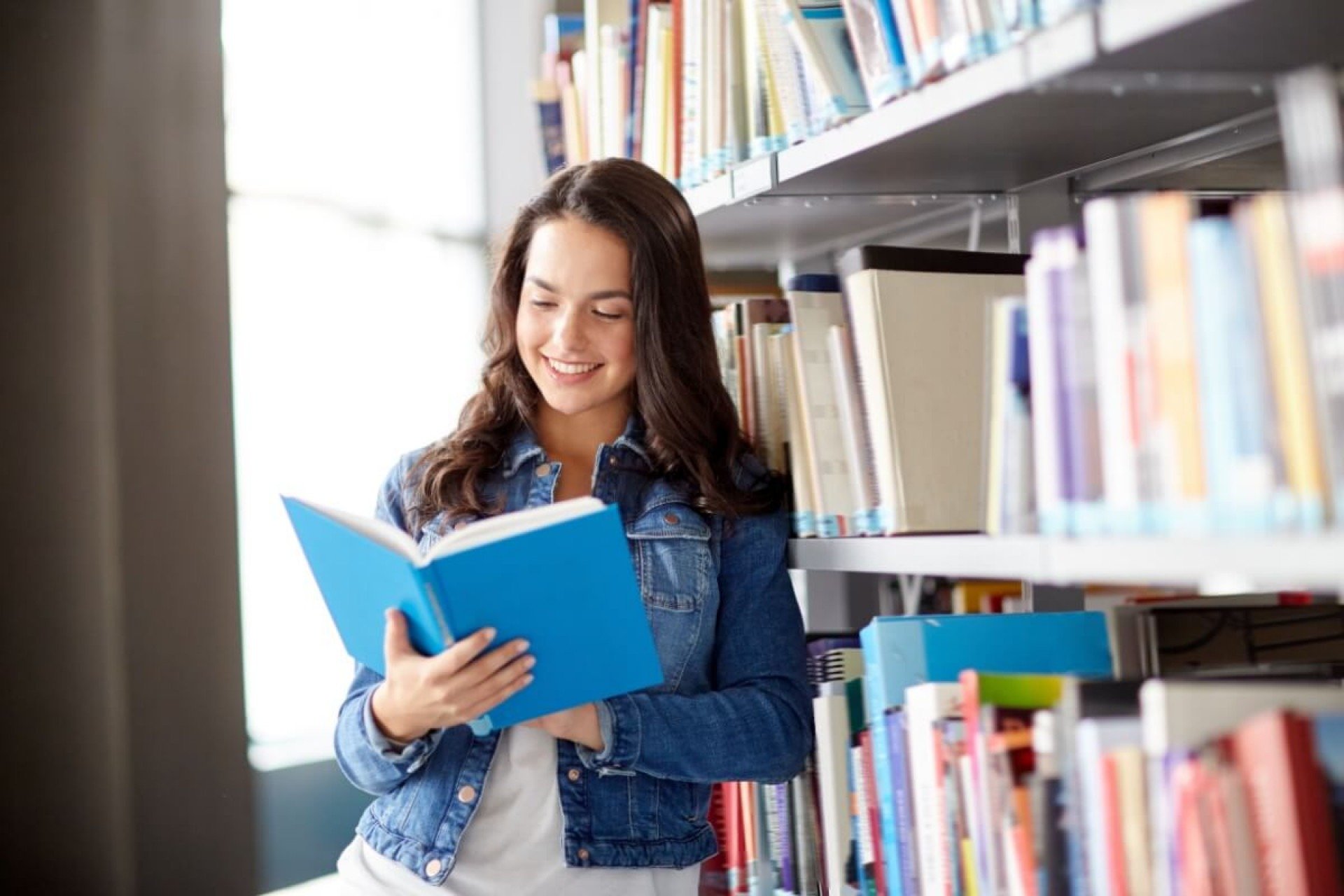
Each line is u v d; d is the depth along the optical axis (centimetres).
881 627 153
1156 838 106
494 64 455
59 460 289
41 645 291
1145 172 164
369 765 166
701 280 182
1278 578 90
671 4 219
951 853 136
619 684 146
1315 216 90
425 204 436
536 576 137
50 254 290
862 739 161
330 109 402
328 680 391
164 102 303
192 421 306
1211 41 109
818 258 242
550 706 147
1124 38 108
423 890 164
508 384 186
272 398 383
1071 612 159
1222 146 152
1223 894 100
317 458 396
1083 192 178
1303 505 92
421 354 432
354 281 409
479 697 141
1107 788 111
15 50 293
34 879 291
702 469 179
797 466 177
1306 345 91
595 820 166
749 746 170
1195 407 100
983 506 134
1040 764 123
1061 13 119
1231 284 97
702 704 169
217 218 316
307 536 155
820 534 173
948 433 158
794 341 174
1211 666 154
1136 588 186
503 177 455
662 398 178
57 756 290
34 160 291
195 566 305
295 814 369
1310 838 96
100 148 286
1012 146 156
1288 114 94
